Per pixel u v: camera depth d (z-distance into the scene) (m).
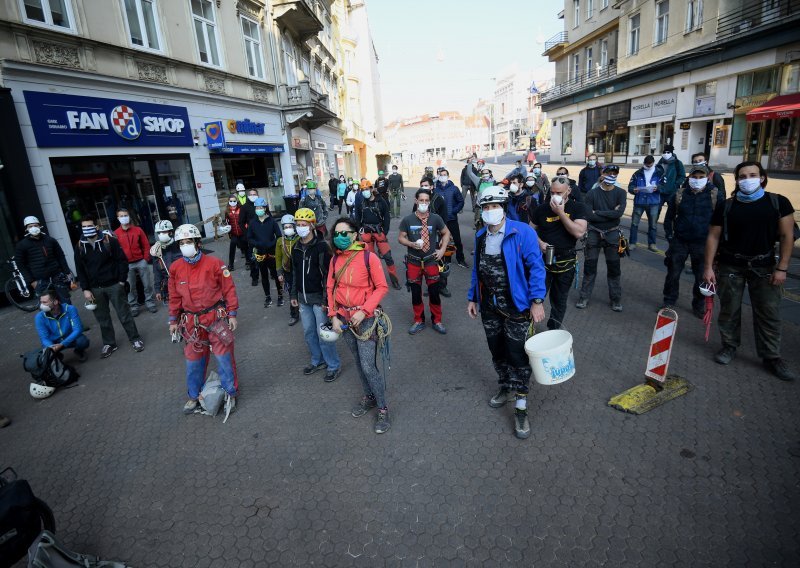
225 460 3.62
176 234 3.92
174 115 12.50
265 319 6.96
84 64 9.84
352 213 15.80
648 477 3.05
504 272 3.53
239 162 16.39
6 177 8.36
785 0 16.83
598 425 3.65
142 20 11.47
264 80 17.59
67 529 3.03
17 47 8.59
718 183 6.06
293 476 3.37
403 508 2.98
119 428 4.22
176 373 5.34
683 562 2.44
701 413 3.68
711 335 5.07
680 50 22.12
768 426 3.45
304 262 4.64
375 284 3.74
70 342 5.49
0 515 2.34
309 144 23.59
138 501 3.24
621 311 6.02
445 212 8.38
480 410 4.02
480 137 129.50
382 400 3.80
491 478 3.18
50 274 6.96
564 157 37.25
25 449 4.00
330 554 2.68
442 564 2.55
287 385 4.78
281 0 17.97
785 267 3.88
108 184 10.58
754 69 18.38
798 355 4.43
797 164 17.52
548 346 3.52
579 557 2.52
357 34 50.62
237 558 2.71
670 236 5.72
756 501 2.79
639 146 26.88
